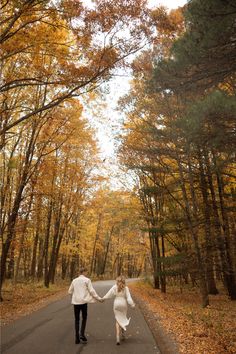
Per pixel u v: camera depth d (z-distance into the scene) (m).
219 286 29.52
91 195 30.95
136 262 75.19
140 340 8.20
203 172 17.00
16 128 17.95
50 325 10.21
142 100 16.69
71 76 9.48
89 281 8.53
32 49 10.55
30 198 18.48
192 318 11.80
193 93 9.00
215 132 8.25
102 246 55.03
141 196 25.08
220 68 7.82
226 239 17.97
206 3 6.69
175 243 24.45
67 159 24.94
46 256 26.89
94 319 11.37
